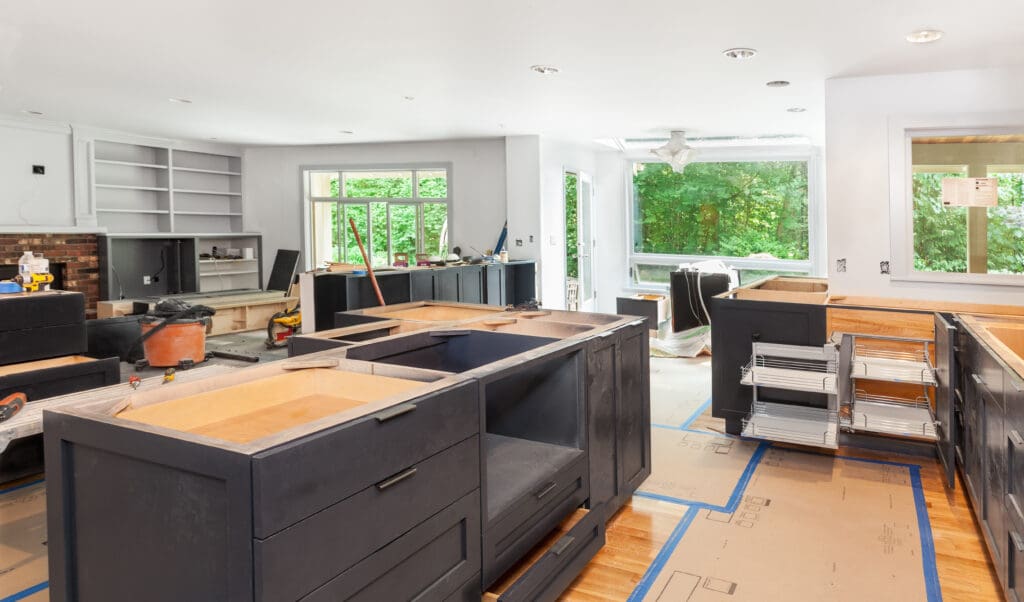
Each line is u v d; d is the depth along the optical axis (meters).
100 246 9.31
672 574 2.74
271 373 2.27
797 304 4.20
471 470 2.05
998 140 5.28
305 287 7.09
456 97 6.67
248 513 1.37
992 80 5.17
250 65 5.41
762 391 4.42
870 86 5.50
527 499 2.35
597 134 9.33
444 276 8.38
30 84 6.20
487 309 4.16
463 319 3.74
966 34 4.35
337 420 1.60
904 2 3.79
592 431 2.89
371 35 4.54
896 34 4.38
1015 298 5.22
